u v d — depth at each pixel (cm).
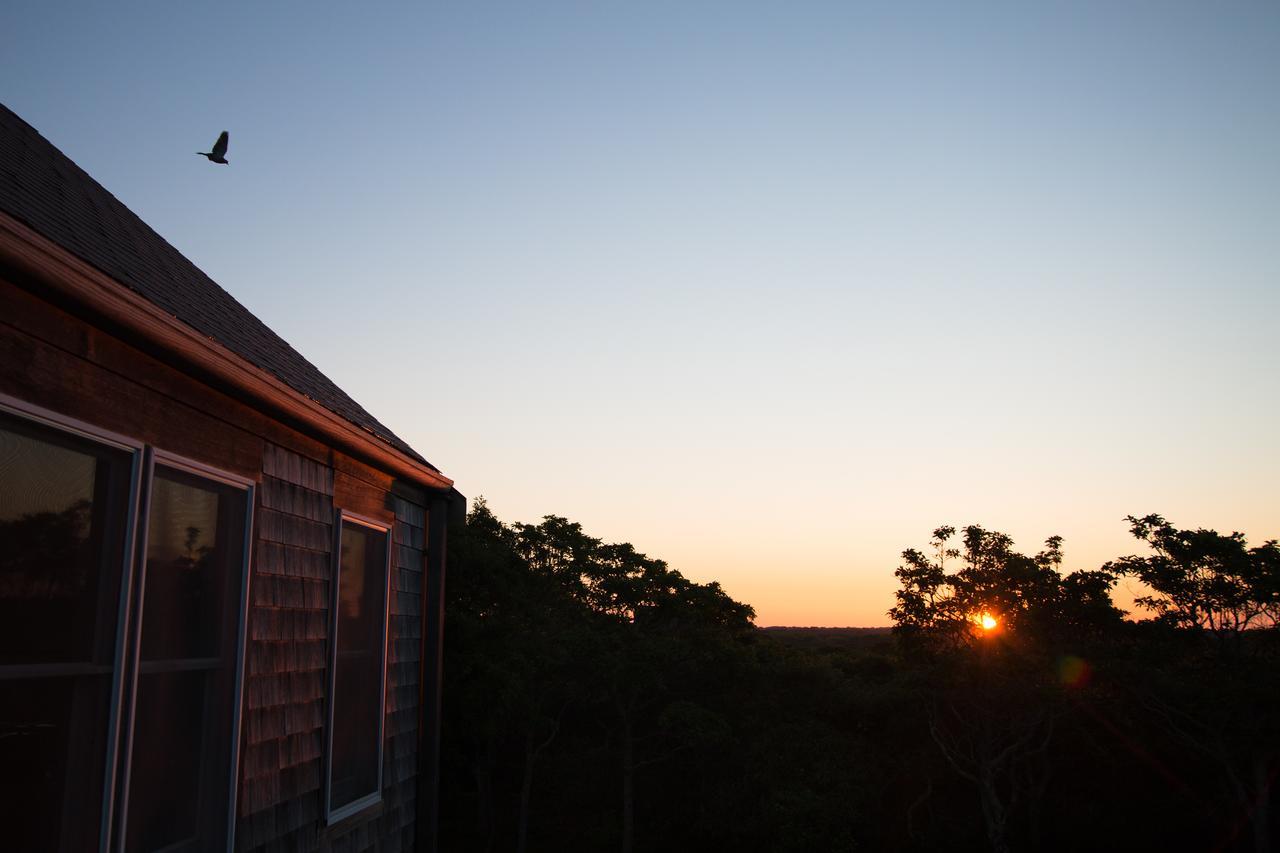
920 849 2288
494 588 2297
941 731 2317
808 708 2584
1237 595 1952
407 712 623
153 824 338
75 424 295
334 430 478
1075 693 2152
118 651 307
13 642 266
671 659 2517
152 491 342
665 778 2625
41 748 275
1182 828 2097
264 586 430
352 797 534
